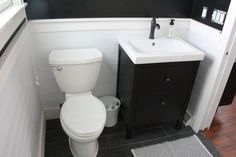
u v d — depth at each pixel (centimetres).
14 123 99
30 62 161
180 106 186
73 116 149
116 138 191
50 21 167
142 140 190
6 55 96
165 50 189
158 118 187
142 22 190
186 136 198
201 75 191
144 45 186
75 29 176
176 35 208
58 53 171
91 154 165
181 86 173
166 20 196
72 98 169
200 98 195
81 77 170
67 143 183
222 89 183
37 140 156
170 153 177
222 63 168
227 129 207
